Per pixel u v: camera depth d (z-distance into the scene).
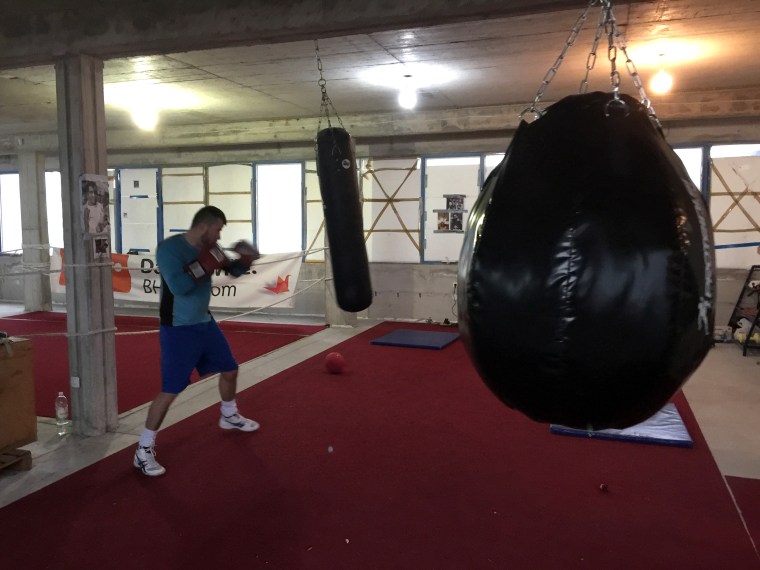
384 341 7.09
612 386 1.33
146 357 6.41
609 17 1.69
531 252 1.37
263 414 4.43
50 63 4.05
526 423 4.20
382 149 8.80
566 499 3.03
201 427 4.12
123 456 3.62
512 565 2.44
